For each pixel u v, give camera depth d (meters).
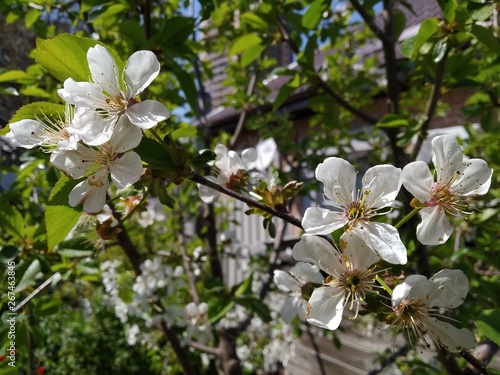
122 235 0.24
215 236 0.38
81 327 0.55
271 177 0.14
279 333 0.40
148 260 0.32
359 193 0.11
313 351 0.52
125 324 0.50
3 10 0.27
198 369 0.50
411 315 0.10
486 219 0.23
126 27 0.21
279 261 0.39
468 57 0.20
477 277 0.20
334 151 0.50
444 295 0.10
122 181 0.10
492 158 0.24
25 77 0.24
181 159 0.11
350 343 0.46
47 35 0.28
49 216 0.12
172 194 0.38
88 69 0.11
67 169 0.11
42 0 0.26
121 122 0.11
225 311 0.24
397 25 0.25
